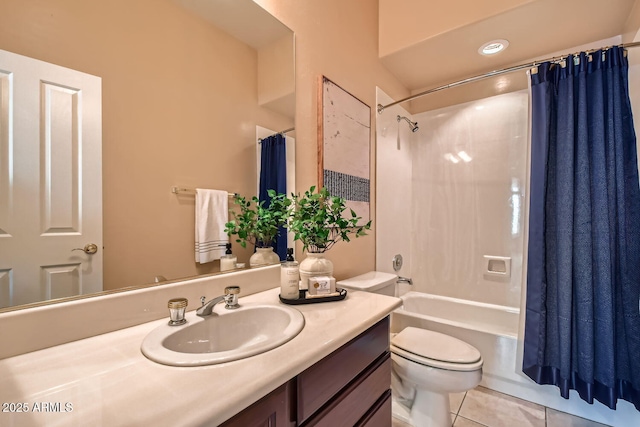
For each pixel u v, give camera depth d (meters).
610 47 1.48
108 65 0.82
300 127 1.43
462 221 2.45
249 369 0.60
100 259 0.80
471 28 1.75
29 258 0.68
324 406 0.77
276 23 1.31
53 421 0.44
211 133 1.08
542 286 1.59
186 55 1.00
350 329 0.83
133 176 0.87
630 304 1.40
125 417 0.45
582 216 1.47
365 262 1.93
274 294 1.19
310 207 1.29
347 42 1.76
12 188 0.66
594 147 1.48
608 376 1.37
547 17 1.64
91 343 0.72
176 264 0.97
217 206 1.10
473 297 2.39
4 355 0.64
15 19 0.67
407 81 2.44
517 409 1.64
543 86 1.64
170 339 0.76
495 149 2.31
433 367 1.33
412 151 2.66
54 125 0.72
